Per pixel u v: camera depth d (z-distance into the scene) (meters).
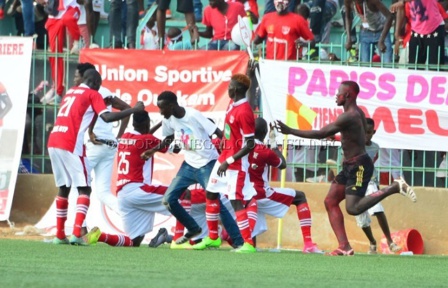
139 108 33.50
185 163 33.69
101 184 36.06
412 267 28.39
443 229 39.66
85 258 27.81
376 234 39.72
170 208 33.69
